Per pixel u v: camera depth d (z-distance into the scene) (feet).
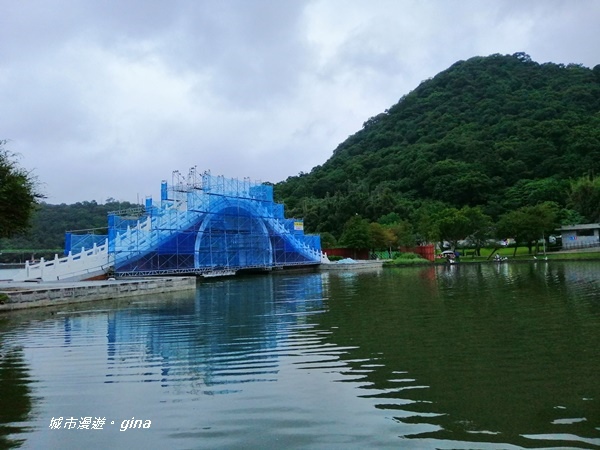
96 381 43.98
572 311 76.69
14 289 110.63
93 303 110.63
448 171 476.54
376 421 32.24
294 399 37.27
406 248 351.46
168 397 38.70
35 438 31.07
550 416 32.27
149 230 199.31
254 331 68.03
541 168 467.11
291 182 630.74
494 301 92.89
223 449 28.60
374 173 556.10
